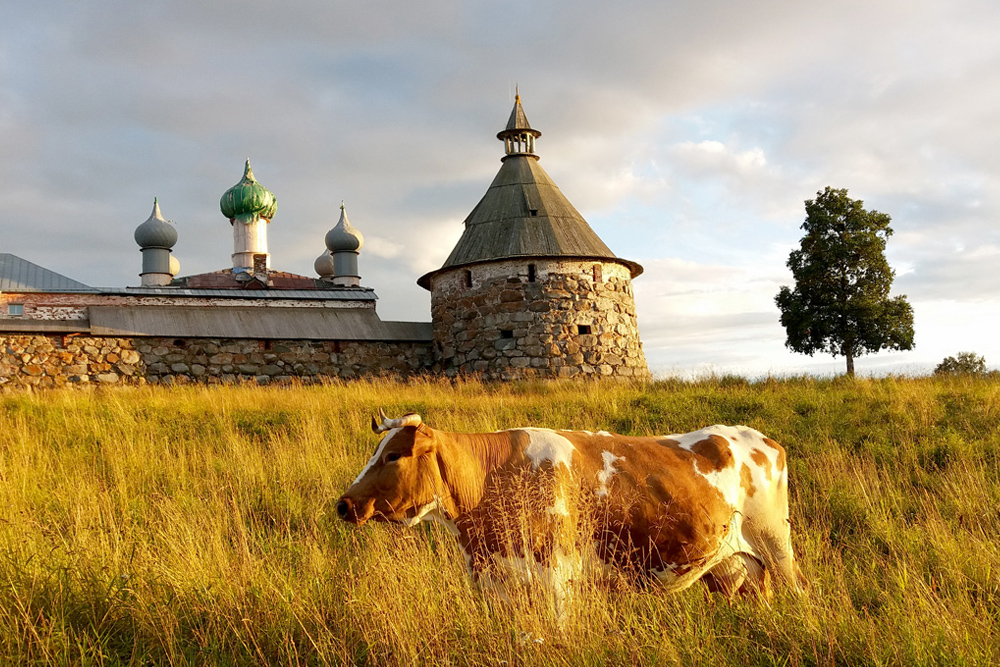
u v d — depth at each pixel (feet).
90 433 44.93
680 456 19.72
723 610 19.48
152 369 89.10
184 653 17.76
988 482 32.27
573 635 16.79
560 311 94.48
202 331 91.09
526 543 17.85
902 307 110.93
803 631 17.66
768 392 55.83
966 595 19.43
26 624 17.29
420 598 18.40
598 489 18.80
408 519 18.20
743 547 20.20
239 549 22.84
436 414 49.37
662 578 19.03
